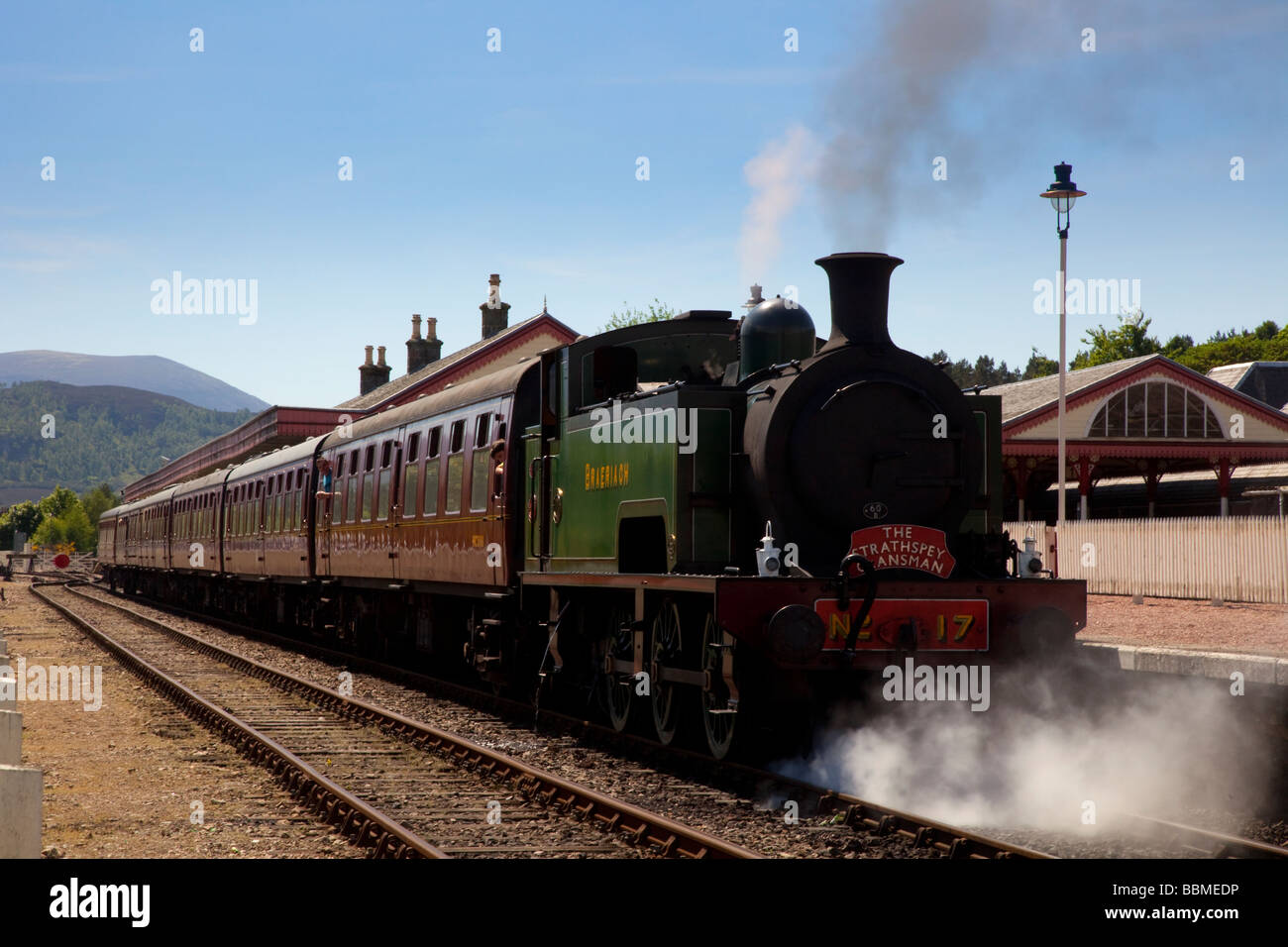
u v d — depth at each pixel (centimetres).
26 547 8888
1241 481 3697
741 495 920
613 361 1073
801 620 803
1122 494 4059
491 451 1282
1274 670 828
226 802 852
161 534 3775
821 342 1039
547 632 1223
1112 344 7281
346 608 1981
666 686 979
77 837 744
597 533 1046
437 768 966
